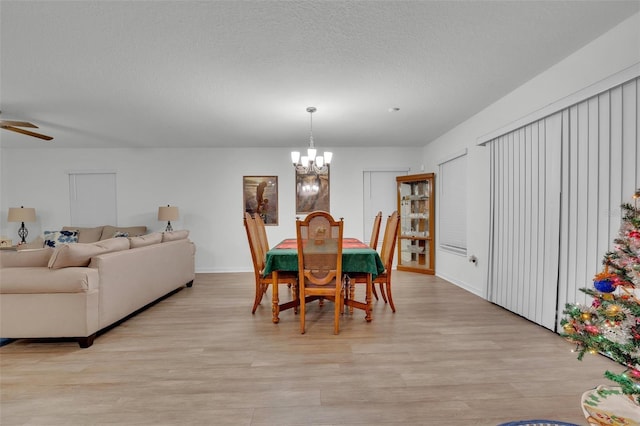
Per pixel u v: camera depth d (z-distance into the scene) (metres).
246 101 3.33
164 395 1.76
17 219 5.05
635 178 1.94
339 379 1.92
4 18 1.88
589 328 1.38
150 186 5.62
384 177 5.83
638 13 1.89
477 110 3.69
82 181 5.64
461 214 4.38
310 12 1.87
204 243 5.67
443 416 1.55
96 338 2.61
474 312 3.20
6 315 2.40
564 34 2.12
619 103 2.03
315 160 3.91
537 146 2.77
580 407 1.62
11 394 1.79
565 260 2.46
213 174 5.66
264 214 5.70
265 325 2.89
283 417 1.56
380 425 1.50
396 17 1.92
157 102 3.34
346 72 2.67
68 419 1.56
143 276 3.22
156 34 2.08
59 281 2.36
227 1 1.76
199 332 2.72
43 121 3.99
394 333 2.66
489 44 2.24
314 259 2.71
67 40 2.14
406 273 5.33
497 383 1.85
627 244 1.35
